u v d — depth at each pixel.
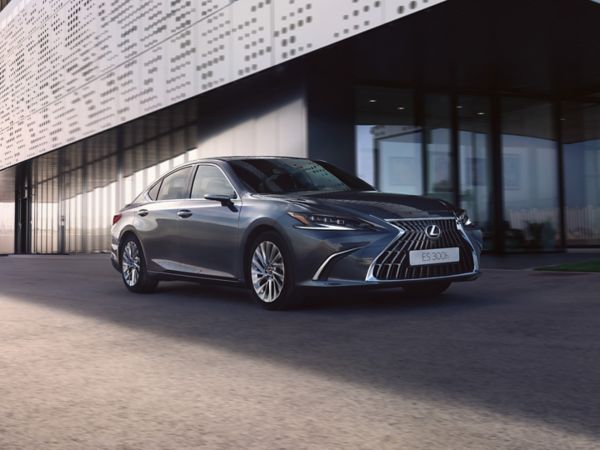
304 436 2.31
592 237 14.34
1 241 33.41
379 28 8.95
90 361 3.63
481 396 2.77
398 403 2.70
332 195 5.53
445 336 4.08
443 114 12.93
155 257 6.81
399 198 5.48
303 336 4.22
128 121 15.68
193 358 3.66
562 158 14.05
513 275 7.98
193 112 14.54
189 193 6.53
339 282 4.95
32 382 3.19
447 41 9.80
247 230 5.58
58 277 10.28
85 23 17.98
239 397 2.85
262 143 12.38
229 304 5.96
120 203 20.25
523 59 10.98
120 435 2.37
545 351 3.60
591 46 10.30
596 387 2.87
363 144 12.05
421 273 5.06
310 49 10.00
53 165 23.94
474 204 13.21
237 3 11.66
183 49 13.37
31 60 22.00
